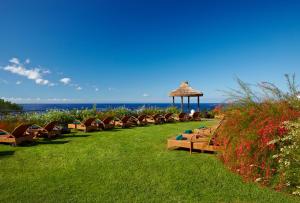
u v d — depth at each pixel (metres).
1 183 5.08
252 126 5.39
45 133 10.81
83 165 6.39
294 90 5.74
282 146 4.91
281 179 4.63
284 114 5.33
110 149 8.38
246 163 5.23
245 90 6.16
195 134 9.36
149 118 17.19
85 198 4.34
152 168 6.07
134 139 10.41
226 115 6.35
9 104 25.69
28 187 4.85
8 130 9.57
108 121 13.89
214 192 4.57
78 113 15.81
